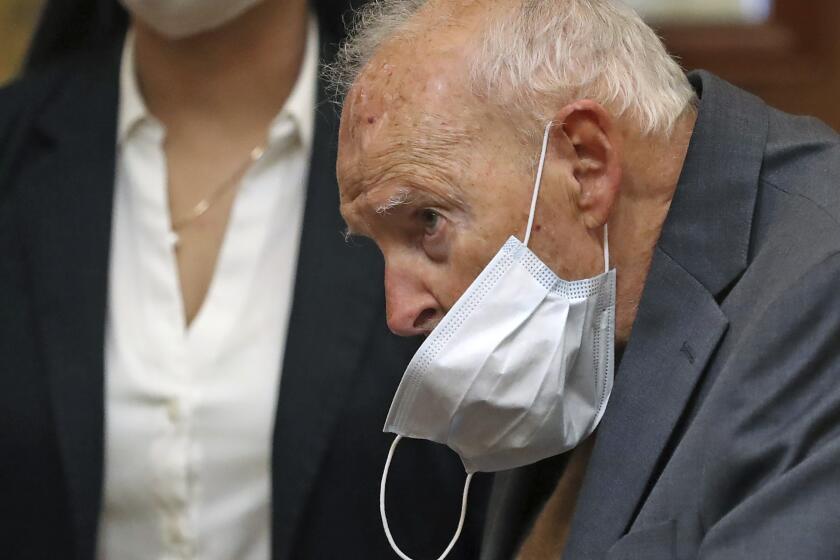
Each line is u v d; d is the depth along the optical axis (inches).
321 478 374.0
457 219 264.2
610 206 268.7
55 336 393.1
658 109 272.5
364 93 272.1
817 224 260.4
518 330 265.9
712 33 621.3
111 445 385.1
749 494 242.2
